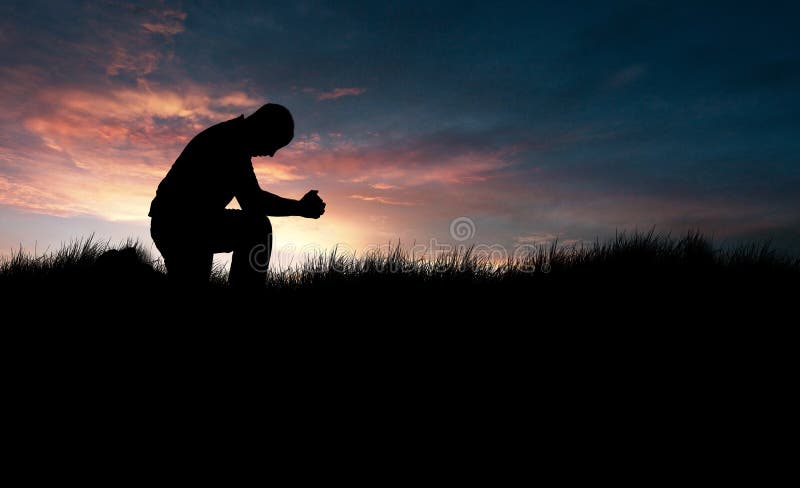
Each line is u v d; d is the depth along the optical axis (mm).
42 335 3135
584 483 1920
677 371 2689
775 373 2684
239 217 2967
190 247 2936
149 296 3449
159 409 2404
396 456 2078
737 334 3039
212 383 2607
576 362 2766
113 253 3875
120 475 1945
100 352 2912
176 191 2857
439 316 3242
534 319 3197
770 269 4059
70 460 2035
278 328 3074
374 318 3225
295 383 2607
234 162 2857
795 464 2025
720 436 2209
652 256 4180
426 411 2383
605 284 3678
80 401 2480
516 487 1898
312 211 3088
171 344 2896
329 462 2039
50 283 4035
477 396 2492
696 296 3488
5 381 2643
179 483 1907
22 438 2174
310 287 3713
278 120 2887
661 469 1998
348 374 2680
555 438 2189
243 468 1999
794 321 3205
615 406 2408
